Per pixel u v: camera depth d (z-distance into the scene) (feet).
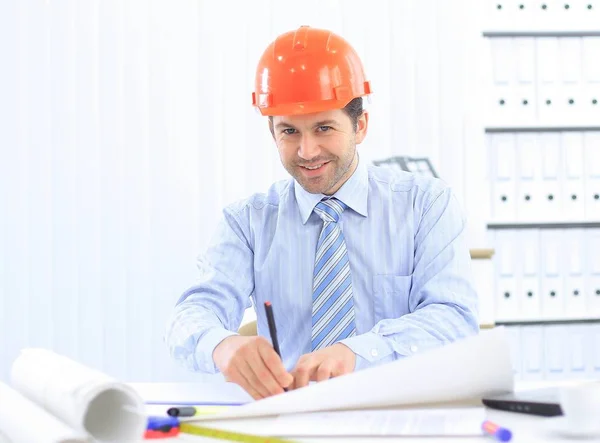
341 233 5.91
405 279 5.90
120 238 10.36
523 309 10.37
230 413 3.76
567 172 10.33
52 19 10.28
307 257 5.98
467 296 5.63
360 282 5.93
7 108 10.28
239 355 4.31
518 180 10.36
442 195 5.98
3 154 10.29
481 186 10.36
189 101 10.34
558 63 10.32
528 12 10.31
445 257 5.77
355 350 4.75
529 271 10.36
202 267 6.03
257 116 10.37
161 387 4.88
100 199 10.34
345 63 5.36
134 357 10.37
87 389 3.34
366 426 3.64
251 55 10.37
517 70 10.34
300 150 5.29
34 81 10.30
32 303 10.35
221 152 10.37
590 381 4.61
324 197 5.97
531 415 3.79
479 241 10.30
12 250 10.33
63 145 10.31
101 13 10.28
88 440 3.38
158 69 10.30
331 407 3.89
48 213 10.35
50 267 10.36
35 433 3.41
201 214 10.39
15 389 4.18
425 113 10.43
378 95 10.43
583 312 10.39
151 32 10.30
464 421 3.69
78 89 10.30
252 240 6.11
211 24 10.32
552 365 10.41
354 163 5.98
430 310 5.35
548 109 10.33
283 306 5.98
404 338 4.99
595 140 10.35
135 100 10.32
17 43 10.27
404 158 10.08
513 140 10.36
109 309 10.36
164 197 10.34
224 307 5.77
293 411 3.81
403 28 10.41
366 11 10.42
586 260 10.40
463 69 10.39
